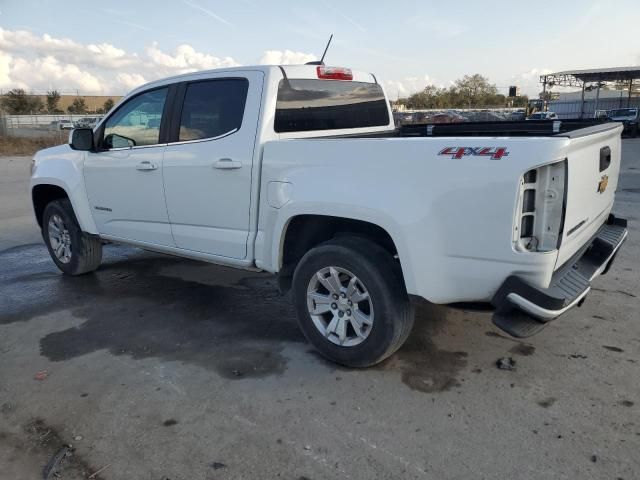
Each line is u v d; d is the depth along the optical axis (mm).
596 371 3475
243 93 3971
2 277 5859
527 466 2592
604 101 50812
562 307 2803
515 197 2732
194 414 3109
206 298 5066
